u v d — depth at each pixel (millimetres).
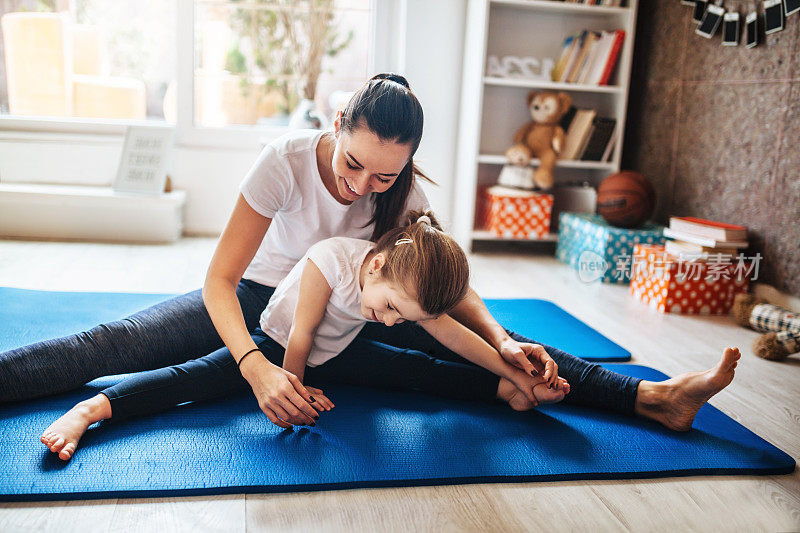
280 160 1525
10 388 1464
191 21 3613
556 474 1362
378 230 1638
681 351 2266
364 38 4020
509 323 2371
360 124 1313
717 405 1812
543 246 4020
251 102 4023
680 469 1408
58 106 3879
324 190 1574
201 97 3957
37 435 1385
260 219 1526
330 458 1369
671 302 2729
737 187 2975
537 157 3719
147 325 1593
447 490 1308
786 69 2699
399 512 1228
